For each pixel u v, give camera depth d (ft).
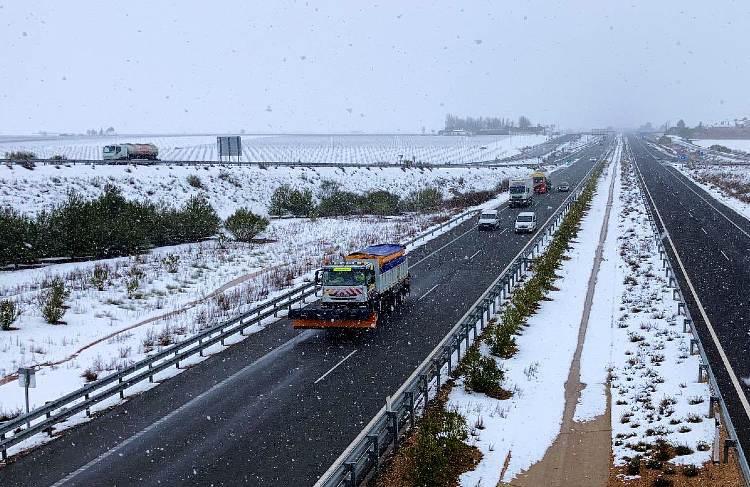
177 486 39.93
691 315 77.77
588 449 45.37
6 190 153.17
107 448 46.11
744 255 119.44
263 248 145.38
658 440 45.14
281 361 66.44
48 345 72.54
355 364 64.39
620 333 73.72
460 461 43.80
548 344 71.15
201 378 61.67
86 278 107.04
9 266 118.93
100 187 175.63
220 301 91.40
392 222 193.26
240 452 44.65
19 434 46.09
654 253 123.95
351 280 75.56
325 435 47.14
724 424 45.47
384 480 40.68
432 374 58.39
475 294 95.30
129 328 80.02
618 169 382.63
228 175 219.82
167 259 126.41
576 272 110.93
